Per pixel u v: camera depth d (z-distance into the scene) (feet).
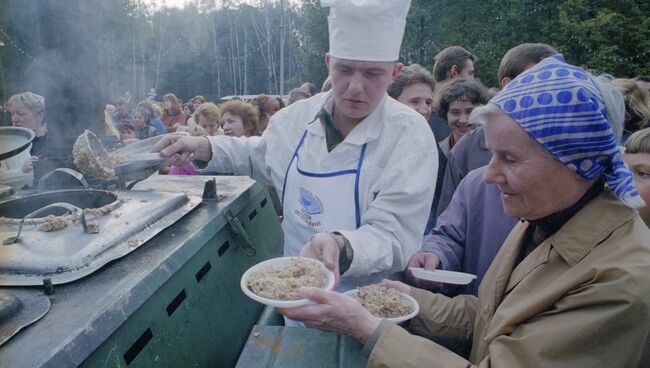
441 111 12.34
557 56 4.12
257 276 5.10
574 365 3.57
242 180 8.38
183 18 69.92
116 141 7.39
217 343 5.35
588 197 4.09
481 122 4.29
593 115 3.64
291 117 7.65
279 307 4.47
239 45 106.73
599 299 3.51
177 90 72.38
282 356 4.82
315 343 5.02
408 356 4.16
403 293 5.69
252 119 15.14
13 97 11.44
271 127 7.79
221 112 15.19
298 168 7.08
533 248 4.69
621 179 3.81
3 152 5.44
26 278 4.12
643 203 3.76
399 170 6.30
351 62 6.11
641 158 6.66
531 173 3.91
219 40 101.91
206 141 7.98
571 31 57.52
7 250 4.42
